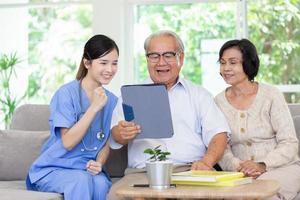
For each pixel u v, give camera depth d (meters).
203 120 2.83
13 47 5.10
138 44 4.78
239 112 2.88
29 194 2.58
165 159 2.21
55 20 5.04
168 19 4.72
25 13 5.09
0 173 3.26
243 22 4.52
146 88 2.53
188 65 4.68
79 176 2.69
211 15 4.64
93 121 2.84
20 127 3.42
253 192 2.03
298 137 3.00
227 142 2.82
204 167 2.57
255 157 2.85
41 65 5.07
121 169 3.20
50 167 2.79
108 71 2.76
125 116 2.59
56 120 2.77
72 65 5.02
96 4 4.71
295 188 2.68
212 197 2.04
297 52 4.42
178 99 2.87
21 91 5.07
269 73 4.48
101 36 2.80
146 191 2.09
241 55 2.88
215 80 4.62
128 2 4.73
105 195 2.71
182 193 2.06
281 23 4.46
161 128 2.55
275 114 2.84
